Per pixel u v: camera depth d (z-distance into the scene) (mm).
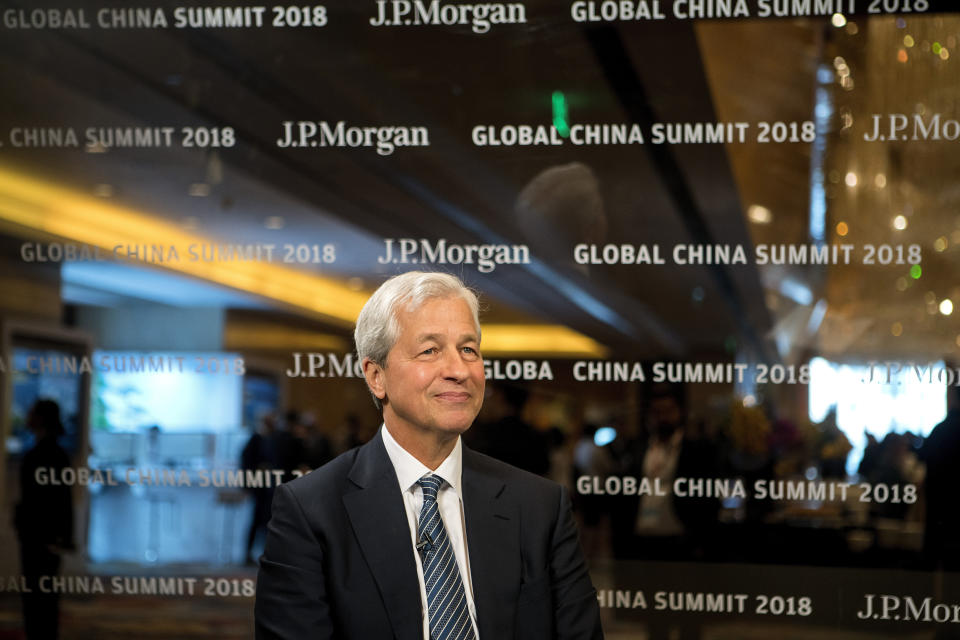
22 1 3137
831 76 2877
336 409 3051
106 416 3092
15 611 3135
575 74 2996
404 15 3061
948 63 2795
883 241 2854
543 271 2994
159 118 3123
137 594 3100
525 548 1869
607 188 2984
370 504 1828
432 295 1807
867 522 2838
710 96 2938
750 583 2898
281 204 3082
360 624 1754
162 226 3104
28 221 3104
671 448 2939
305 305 3070
